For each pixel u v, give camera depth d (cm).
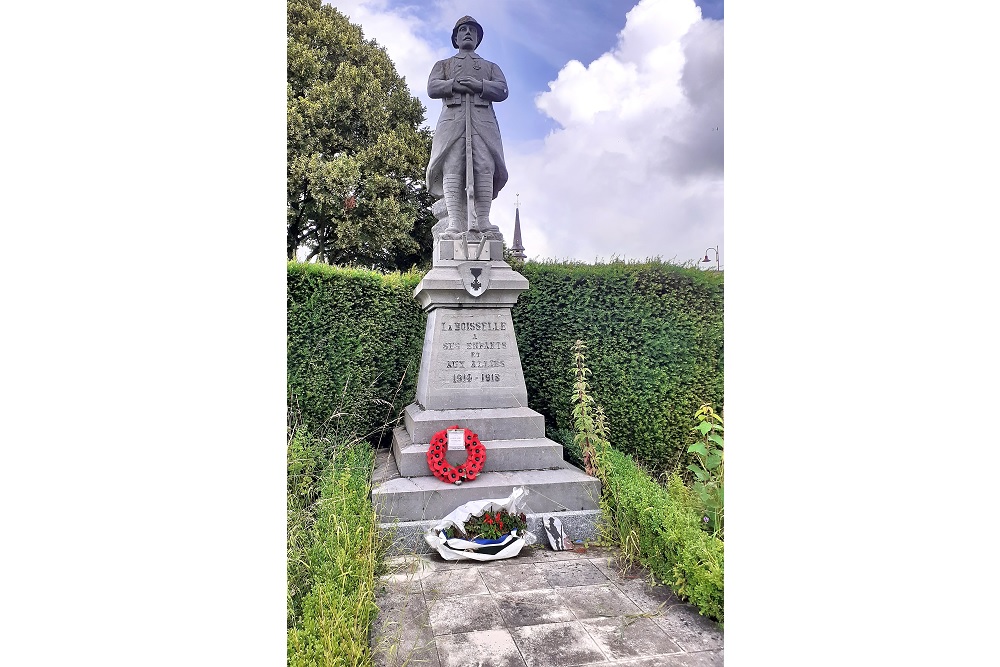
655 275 654
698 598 311
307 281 561
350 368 577
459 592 350
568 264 694
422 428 494
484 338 539
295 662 210
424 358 563
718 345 654
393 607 329
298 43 1258
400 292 633
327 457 485
